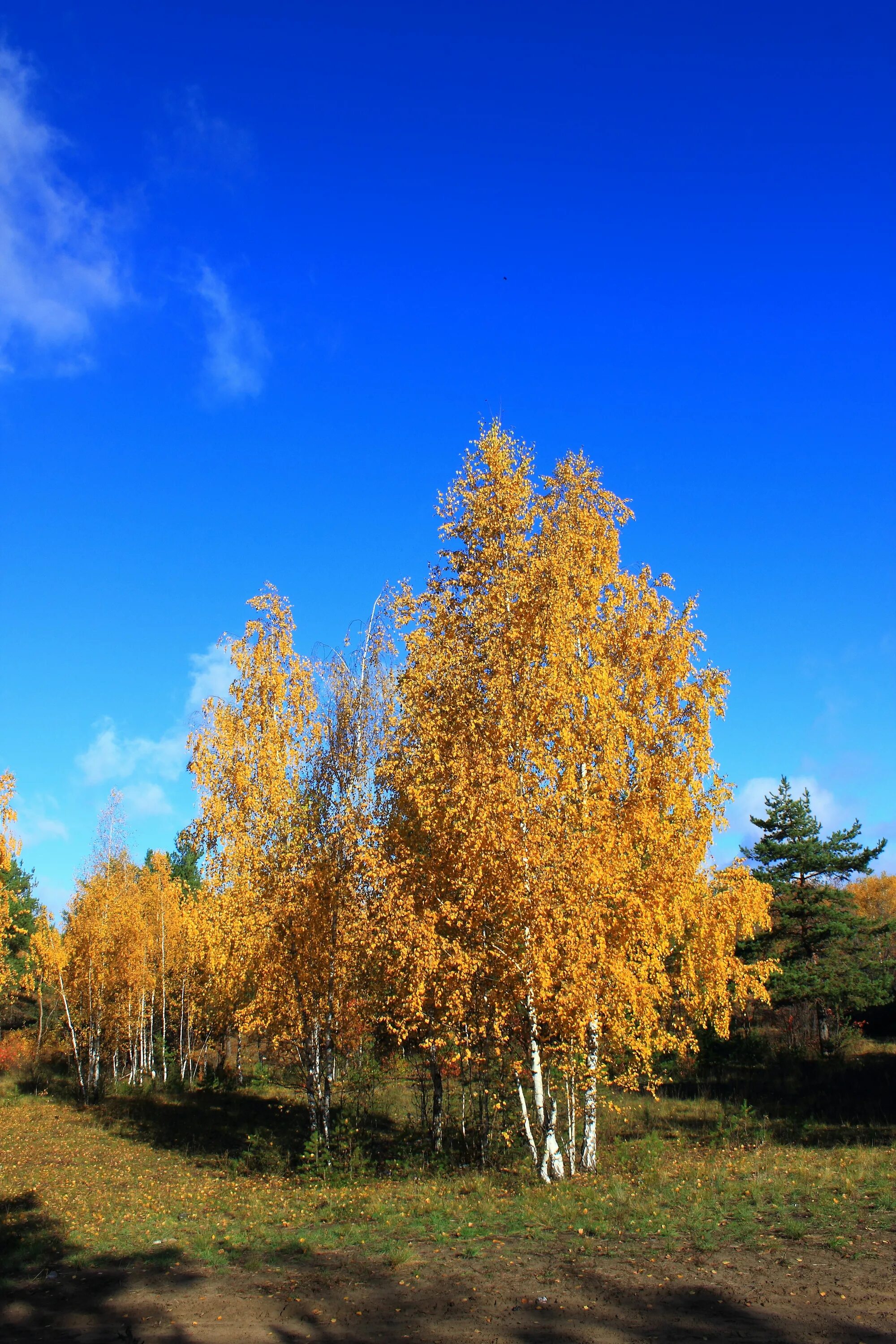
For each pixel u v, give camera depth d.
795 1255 8.62
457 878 14.72
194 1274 10.00
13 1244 11.73
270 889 18.77
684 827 15.67
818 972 32.31
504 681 14.98
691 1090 28.52
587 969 13.62
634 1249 9.41
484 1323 7.50
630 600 16.95
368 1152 18.11
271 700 22.20
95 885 37.50
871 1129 17.50
